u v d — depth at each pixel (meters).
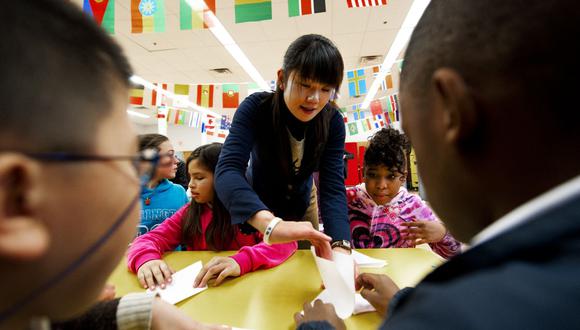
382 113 2.86
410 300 0.19
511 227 0.18
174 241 1.07
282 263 0.82
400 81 0.29
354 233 1.35
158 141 1.37
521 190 0.19
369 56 4.31
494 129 0.19
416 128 0.25
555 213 0.16
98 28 0.21
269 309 0.57
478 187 0.21
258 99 0.92
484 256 0.17
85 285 0.20
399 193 1.36
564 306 0.13
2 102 0.15
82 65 0.18
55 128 0.17
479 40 0.19
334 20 3.24
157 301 0.47
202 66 4.58
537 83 0.17
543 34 0.16
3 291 0.16
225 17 3.05
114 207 0.21
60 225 0.17
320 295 0.56
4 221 0.15
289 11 1.21
